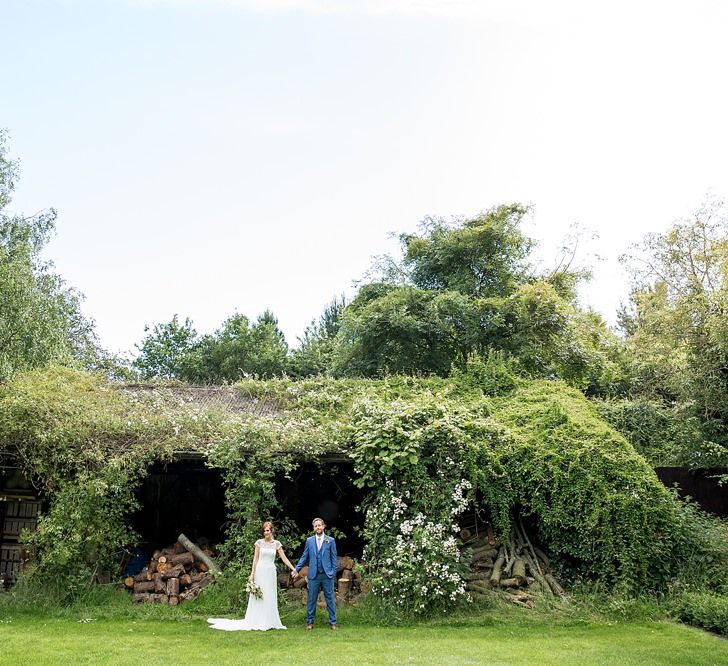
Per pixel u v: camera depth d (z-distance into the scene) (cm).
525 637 925
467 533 1240
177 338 3800
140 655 784
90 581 1099
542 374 2362
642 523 1125
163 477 1462
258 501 1145
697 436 1560
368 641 886
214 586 1109
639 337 1731
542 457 1185
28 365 1883
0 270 1861
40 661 748
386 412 1214
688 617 1029
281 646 848
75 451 1134
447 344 2409
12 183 2222
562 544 1174
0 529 1258
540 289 2372
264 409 1449
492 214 2748
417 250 2759
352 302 2717
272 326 3797
